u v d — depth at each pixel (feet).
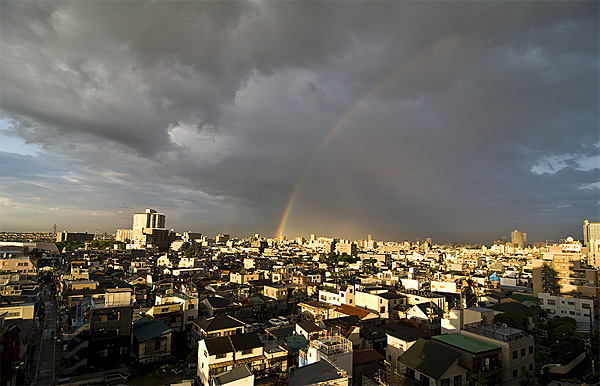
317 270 423.64
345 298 226.79
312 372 95.35
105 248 652.89
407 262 593.42
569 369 136.15
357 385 113.91
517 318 184.24
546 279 276.62
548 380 115.55
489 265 542.57
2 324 135.44
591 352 147.74
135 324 169.17
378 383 109.09
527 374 103.19
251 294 274.98
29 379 136.87
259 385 116.88
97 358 140.67
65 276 291.99
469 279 351.46
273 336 160.35
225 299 226.99
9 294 230.07
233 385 104.47
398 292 232.32
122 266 389.39
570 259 269.85
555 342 147.33
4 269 315.99
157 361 152.15
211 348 126.21
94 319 143.02
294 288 274.98
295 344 145.79
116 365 143.64
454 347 110.01
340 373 93.86
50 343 177.06
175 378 138.21
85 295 209.26
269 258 593.83
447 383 98.43
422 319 184.75
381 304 207.21
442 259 655.76
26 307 185.57
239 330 159.74
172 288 278.67
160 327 163.22
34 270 326.24
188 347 175.73
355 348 155.84
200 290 267.18
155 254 605.31
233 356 127.03
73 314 192.44
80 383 133.59
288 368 130.00
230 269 428.15
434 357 105.09
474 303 269.85
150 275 314.76
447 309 204.64
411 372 106.22
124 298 173.88
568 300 224.33
